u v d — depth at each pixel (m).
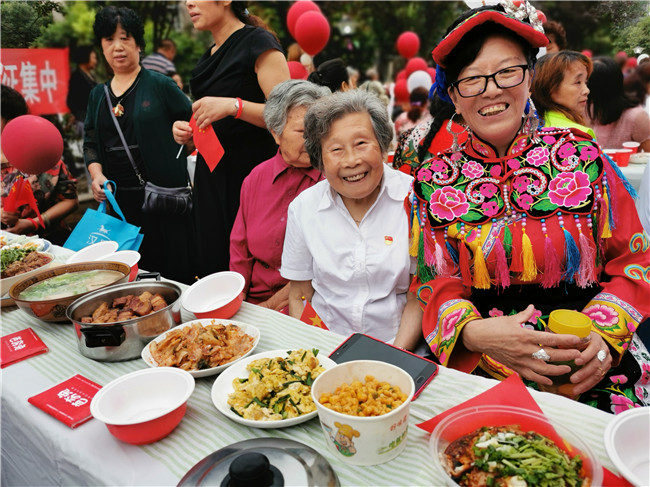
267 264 2.02
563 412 0.90
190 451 0.86
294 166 1.86
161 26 3.62
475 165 1.31
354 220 1.55
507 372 1.27
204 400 1.02
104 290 1.35
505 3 1.13
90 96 3.16
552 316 1.08
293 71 3.41
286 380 0.98
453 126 1.37
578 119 2.31
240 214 2.02
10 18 3.18
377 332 1.55
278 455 0.77
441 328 1.27
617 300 1.19
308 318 1.50
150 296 1.33
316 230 1.56
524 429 0.83
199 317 1.35
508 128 1.21
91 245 1.91
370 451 0.79
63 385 1.07
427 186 1.36
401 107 4.64
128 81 3.05
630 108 3.56
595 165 1.21
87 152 3.27
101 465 0.85
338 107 1.35
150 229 3.35
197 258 3.47
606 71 3.46
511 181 1.27
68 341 1.32
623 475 0.66
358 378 0.92
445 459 0.76
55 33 3.32
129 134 3.12
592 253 1.21
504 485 0.69
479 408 0.87
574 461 0.73
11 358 1.22
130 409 0.96
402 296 1.58
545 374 1.07
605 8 4.37
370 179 1.41
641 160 2.93
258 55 2.27
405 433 0.82
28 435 1.03
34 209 3.34
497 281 1.28
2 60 3.16
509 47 1.14
